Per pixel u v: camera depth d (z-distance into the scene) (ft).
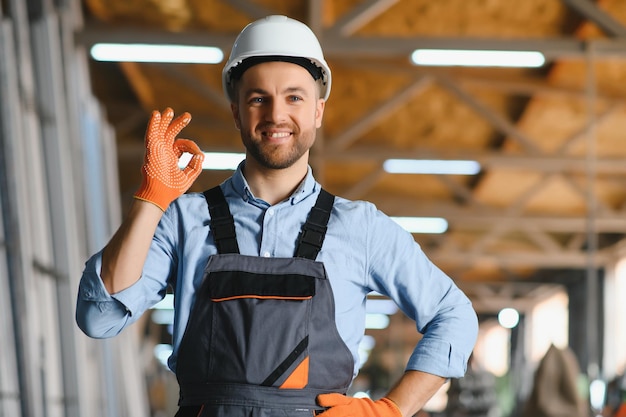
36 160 30.73
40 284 30.17
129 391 45.78
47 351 30.45
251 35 7.16
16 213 25.43
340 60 45.37
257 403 6.53
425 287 7.23
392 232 7.22
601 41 39.47
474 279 103.65
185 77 45.57
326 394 6.66
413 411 6.98
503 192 66.54
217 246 6.92
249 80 7.07
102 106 50.34
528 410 18.71
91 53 40.01
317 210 7.09
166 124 6.68
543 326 107.55
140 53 40.16
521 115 51.57
